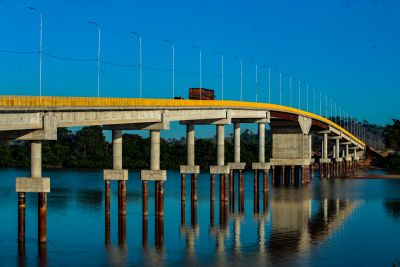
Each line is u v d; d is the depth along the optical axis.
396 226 79.94
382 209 99.31
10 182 159.62
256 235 72.69
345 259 60.41
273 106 134.88
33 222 81.88
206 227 78.50
